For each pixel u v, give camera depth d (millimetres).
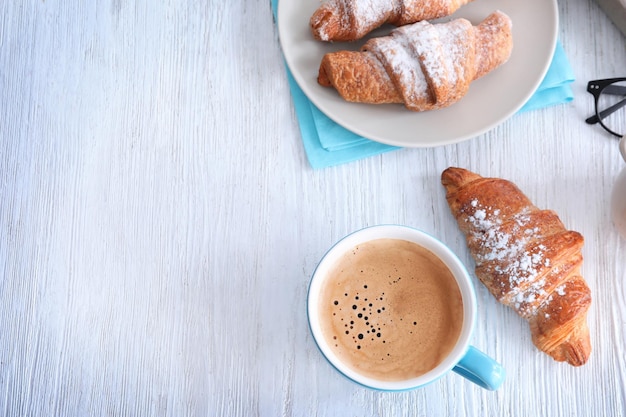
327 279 542
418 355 535
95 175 610
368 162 597
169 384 589
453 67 553
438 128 571
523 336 576
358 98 564
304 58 582
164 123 612
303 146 601
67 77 622
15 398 594
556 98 589
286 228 596
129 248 602
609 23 604
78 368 595
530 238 545
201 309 592
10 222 607
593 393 574
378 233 539
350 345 537
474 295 521
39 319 599
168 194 604
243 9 619
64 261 604
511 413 576
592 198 590
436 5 568
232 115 609
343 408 581
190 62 616
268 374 584
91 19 626
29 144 615
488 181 564
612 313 579
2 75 623
